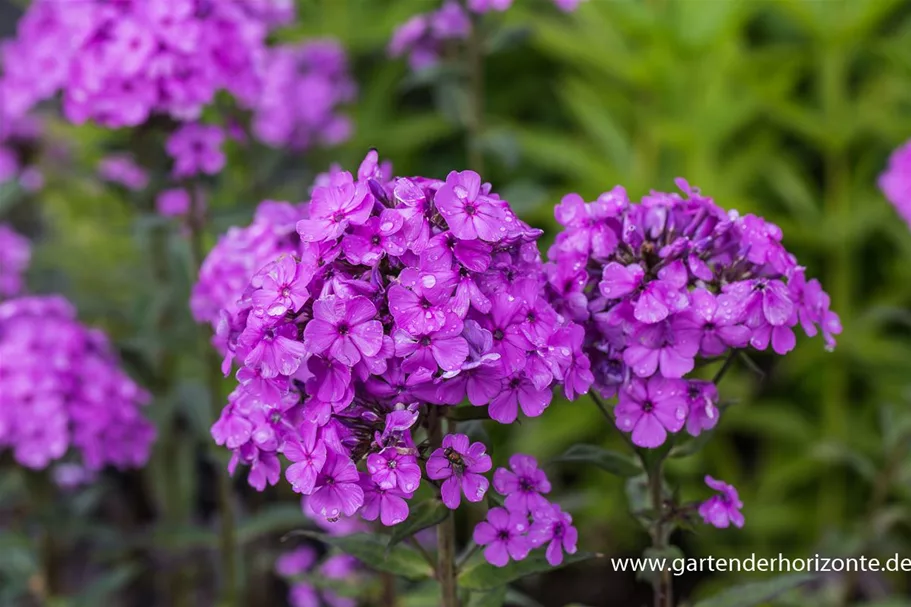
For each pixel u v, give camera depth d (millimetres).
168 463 1235
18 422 1001
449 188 754
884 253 1537
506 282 764
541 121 1872
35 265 1511
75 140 1521
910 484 1122
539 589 1440
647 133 1479
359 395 764
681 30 1409
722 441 1433
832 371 1373
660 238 800
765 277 801
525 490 779
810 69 1528
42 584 1095
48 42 1069
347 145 1685
